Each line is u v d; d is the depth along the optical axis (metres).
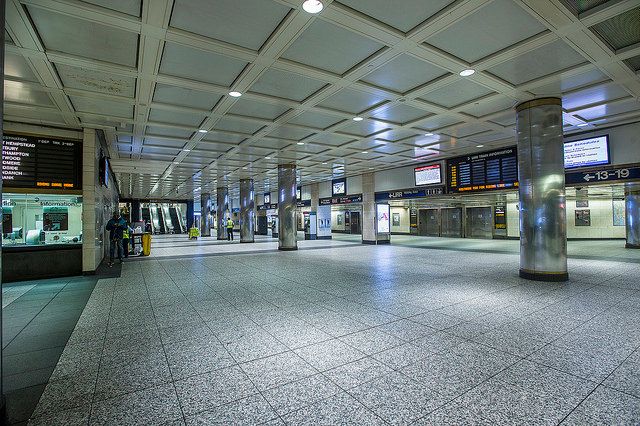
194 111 8.15
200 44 5.17
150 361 3.67
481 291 6.85
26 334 4.55
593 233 21.42
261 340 4.26
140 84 6.52
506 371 3.33
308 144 11.87
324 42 5.20
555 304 5.78
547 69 6.23
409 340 4.20
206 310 5.68
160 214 46.47
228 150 12.55
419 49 5.43
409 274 8.99
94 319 5.22
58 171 9.07
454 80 6.63
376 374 3.30
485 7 4.38
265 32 4.93
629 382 3.08
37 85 6.45
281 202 16.11
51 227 9.15
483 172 13.22
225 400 2.87
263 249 16.88
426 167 15.60
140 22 4.56
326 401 2.83
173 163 15.09
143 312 5.58
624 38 5.21
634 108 8.26
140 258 13.30
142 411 2.72
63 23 4.57
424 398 2.85
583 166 10.17
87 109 7.89
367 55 5.65
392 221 30.17
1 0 2.64
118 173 18.17
